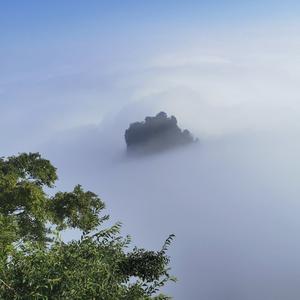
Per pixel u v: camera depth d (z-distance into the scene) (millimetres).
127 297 11336
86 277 10578
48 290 10000
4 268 10172
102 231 12453
